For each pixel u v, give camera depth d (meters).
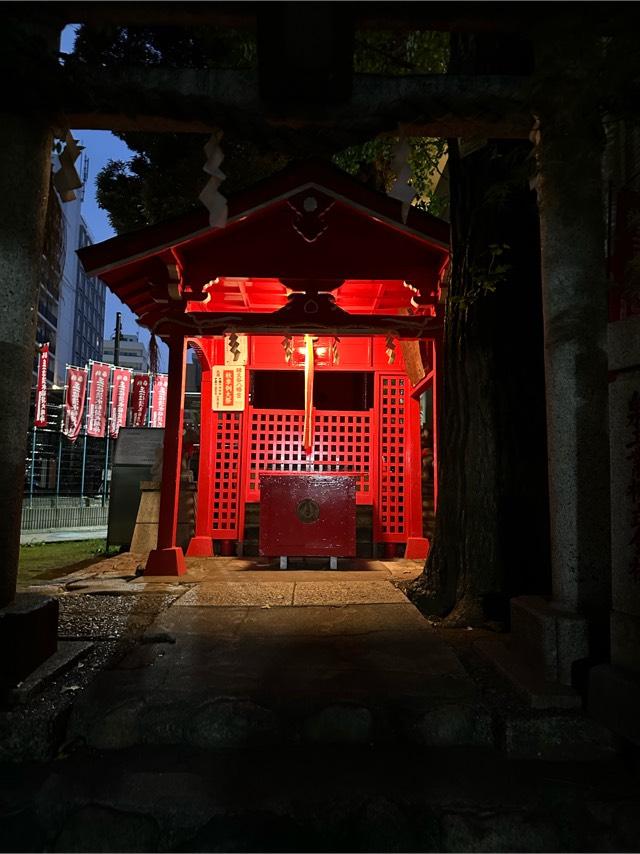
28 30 3.31
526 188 5.22
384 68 6.93
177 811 2.46
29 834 2.44
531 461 5.05
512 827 2.42
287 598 5.70
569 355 3.56
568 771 2.81
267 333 7.48
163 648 4.05
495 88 3.50
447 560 5.43
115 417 19.02
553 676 3.32
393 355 9.65
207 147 3.43
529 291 5.20
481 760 2.91
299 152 3.54
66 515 18.55
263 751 2.99
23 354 3.48
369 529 9.57
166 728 3.06
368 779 2.71
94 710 3.09
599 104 3.26
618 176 3.90
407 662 3.80
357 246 7.16
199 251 7.13
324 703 3.17
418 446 9.19
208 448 9.53
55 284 4.06
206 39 7.96
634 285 3.42
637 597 2.97
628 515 3.04
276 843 2.40
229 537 9.46
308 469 9.66
